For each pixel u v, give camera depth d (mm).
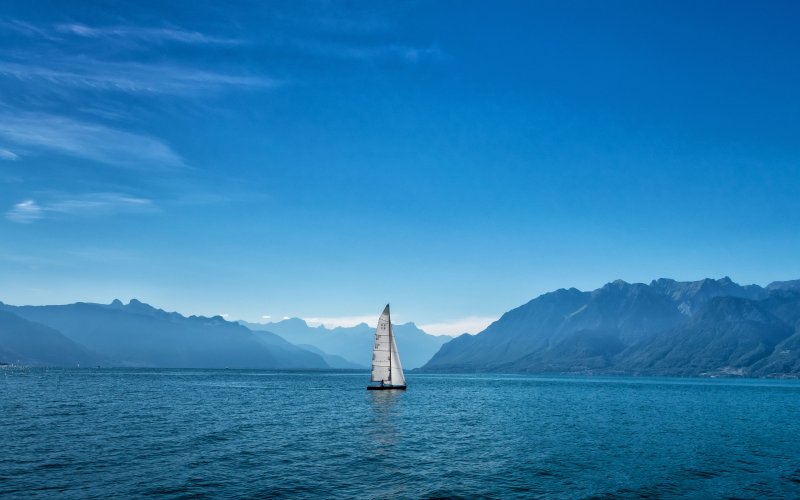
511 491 39594
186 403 105062
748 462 51562
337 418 81625
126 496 35844
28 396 118125
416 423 77000
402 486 40281
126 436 59500
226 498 36094
